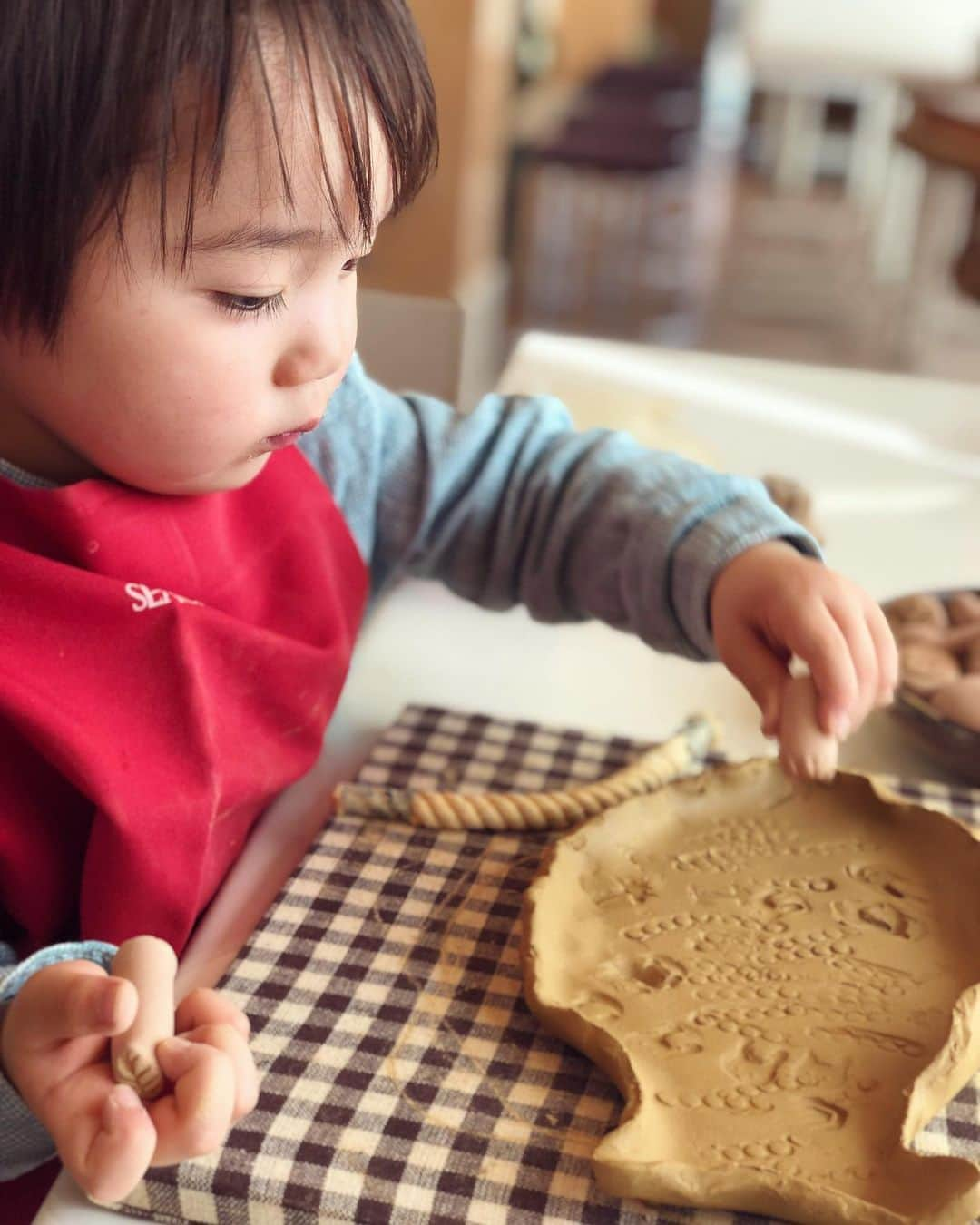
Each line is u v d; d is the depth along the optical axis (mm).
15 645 512
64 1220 397
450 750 623
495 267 2674
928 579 830
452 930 501
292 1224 388
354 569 669
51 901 532
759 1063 423
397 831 556
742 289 3758
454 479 709
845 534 881
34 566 511
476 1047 445
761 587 561
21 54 391
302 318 446
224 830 556
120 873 510
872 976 459
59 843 530
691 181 5180
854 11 4262
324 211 420
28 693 502
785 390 1121
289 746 598
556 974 463
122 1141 337
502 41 2541
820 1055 426
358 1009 458
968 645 676
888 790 546
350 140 419
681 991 454
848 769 611
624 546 651
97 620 522
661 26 6391
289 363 455
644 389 1091
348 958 483
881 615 544
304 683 599
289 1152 398
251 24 396
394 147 447
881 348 3273
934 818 521
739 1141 395
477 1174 396
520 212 3750
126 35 388
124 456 471
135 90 389
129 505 531
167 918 519
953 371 3109
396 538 725
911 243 3809
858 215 4766
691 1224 381
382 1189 389
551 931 480
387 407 725
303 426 481
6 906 529
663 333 3307
